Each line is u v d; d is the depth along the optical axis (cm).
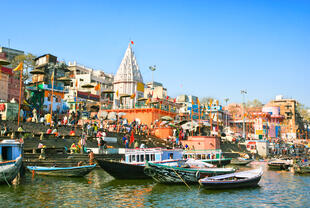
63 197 1742
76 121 3894
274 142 8100
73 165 2650
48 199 1678
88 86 4703
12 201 1596
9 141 2047
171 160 2800
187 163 2545
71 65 7988
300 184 2595
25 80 5838
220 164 3716
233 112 11175
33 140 2784
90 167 2366
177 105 6644
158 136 4775
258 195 2048
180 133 4722
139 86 6981
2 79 4188
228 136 6881
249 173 2431
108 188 2061
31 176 2298
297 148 9569
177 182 2264
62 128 3444
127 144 3416
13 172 1862
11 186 1927
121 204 1669
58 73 5284
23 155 2405
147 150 2691
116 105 5966
